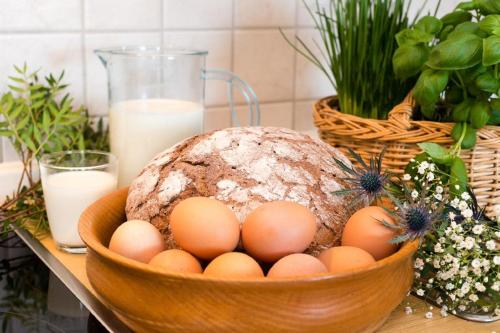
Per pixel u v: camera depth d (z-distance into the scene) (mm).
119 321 955
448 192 1042
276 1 1365
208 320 845
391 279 891
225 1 1327
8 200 1157
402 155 1105
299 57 1408
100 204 1003
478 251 963
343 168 973
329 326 857
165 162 1000
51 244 1120
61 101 1210
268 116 1405
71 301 992
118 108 1159
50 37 1223
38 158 1164
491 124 1104
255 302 839
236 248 927
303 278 835
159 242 928
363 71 1176
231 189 952
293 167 973
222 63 1350
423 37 1093
